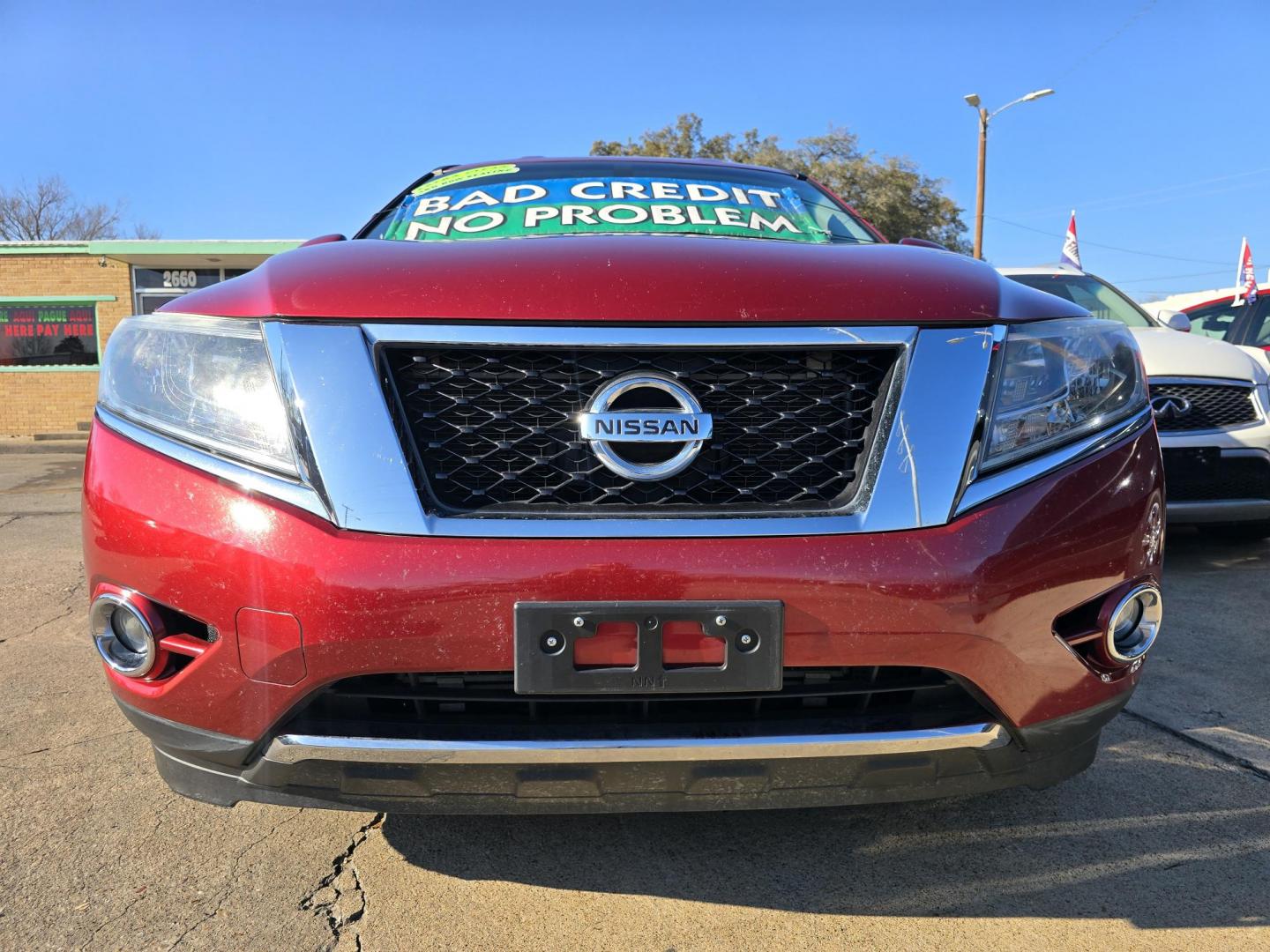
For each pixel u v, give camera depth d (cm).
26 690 298
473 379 155
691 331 155
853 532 150
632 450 153
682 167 288
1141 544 167
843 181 3138
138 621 155
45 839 203
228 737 153
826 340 157
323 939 168
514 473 152
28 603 415
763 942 168
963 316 164
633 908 178
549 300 156
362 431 150
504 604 144
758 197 265
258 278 171
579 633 145
